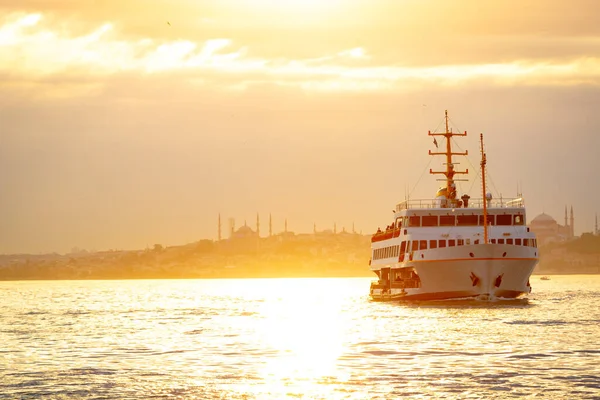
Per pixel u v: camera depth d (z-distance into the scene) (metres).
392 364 158.38
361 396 129.88
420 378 142.75
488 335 199.25
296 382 141.12
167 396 131.88
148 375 150.00
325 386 137.38
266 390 135.00
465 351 173.25
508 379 140.88
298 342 196.75
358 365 157.88
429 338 196.12
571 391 131.75
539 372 146.88
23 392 136.38
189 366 160.38
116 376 149.50
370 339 198.38
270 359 168.38
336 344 190.62
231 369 155.88
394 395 130.12
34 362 169.50
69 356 178.12
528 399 127.25
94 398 131.38
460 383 138.00
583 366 152.62
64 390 137.38
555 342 184.88
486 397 128.50
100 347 193.75
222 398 130.00
